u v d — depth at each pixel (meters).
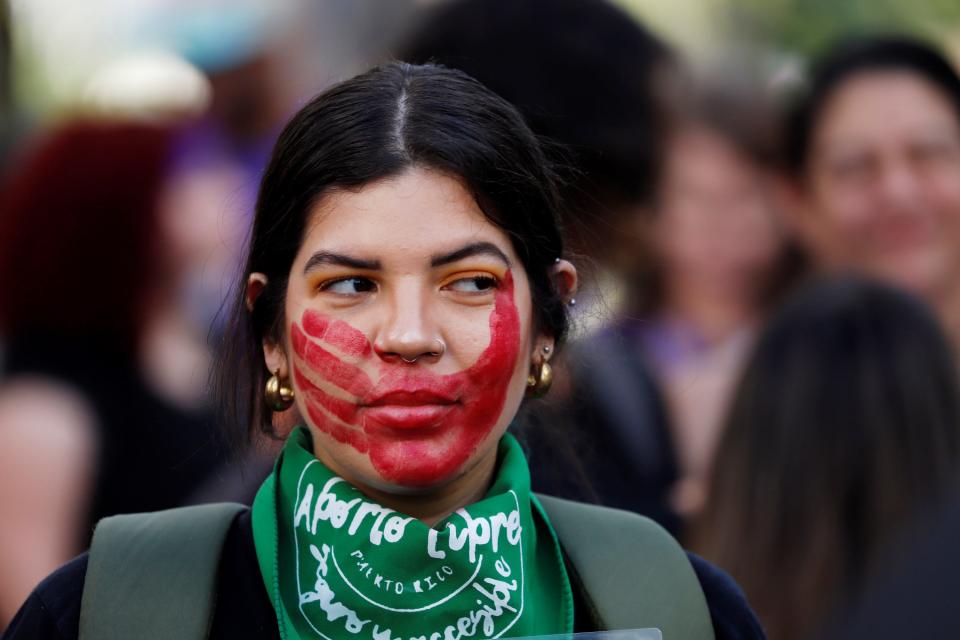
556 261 5.28
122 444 8.27
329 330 4.93
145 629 4.95
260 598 5.09
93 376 8.27
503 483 5.20
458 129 4.95
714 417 9.16
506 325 4.99
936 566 3.77
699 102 10.30
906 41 10.43
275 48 11.44
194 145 9.26
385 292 4.92
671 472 7.54
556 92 7.67
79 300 8.27
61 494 8.12
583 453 6.98
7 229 8.38
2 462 8.11
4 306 8.32
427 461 4.90
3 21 12.81
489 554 5.00
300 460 5.13
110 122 8.61
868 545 6.96
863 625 3.81
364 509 4.95
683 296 9.88
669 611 5.25
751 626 5.39
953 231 10.30
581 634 4.88
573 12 7.77
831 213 10.45
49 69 14.91
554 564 5.32
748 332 9.66
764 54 11.87
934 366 7.13
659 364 8.48
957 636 3.71
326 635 4.96
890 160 10.28
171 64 11.85
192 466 8.45
